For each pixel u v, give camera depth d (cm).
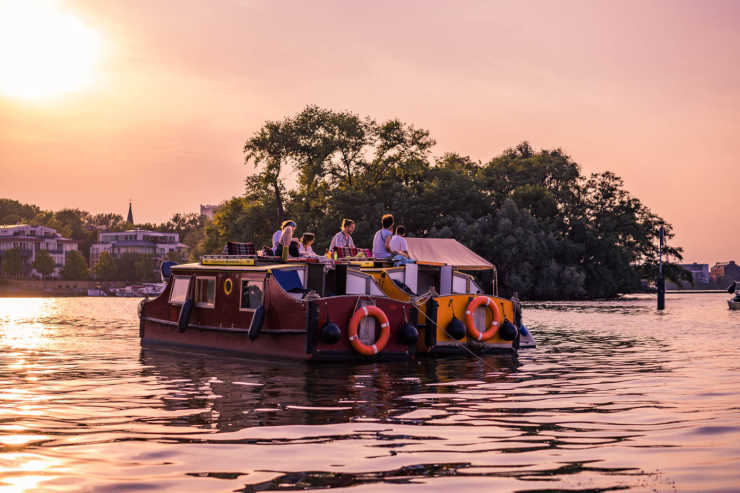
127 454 658
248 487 552
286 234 1648
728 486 552
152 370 1373
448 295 1667
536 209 8319
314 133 7544
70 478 577
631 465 618
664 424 806
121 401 987
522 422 825
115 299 9475
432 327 1630
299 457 647
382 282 1705
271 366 1448
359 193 7194
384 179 7750
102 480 571
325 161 7550
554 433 758
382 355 1533
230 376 1284
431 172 8044
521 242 7300
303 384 1176
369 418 853
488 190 8381
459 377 1277
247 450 675
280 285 1527
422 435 748
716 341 2150
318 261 1606
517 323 1761
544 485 557
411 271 1772
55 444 702
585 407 932
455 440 721
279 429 780
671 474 588
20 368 1401
